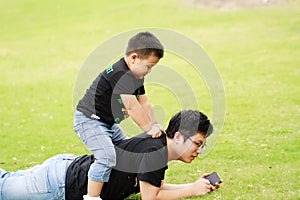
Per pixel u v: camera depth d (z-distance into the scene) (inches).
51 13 1080.2
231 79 557.6
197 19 885.8
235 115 429.1
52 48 801.6
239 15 888.9
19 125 438.3
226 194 263.3
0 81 621.6
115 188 249.8
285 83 524.1
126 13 979.9
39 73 655.8
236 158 327.0
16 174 256.1
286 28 775.7
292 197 256.7
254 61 626.5
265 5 928.9
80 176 247.4
